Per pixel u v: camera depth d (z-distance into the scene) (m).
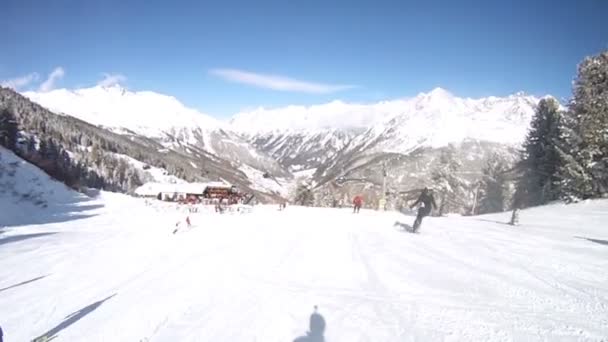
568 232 17.52
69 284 9.02
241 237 15.05
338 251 12.02
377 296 7.67
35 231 19.56
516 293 7.79
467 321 6.37
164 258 11.42
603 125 31.47
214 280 8.89
